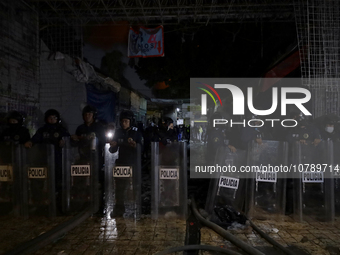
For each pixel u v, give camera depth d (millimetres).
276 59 10539
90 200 4551
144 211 4824
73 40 10445
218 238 3633
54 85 9727
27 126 8406
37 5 9109
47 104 9625
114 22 10180
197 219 4344
